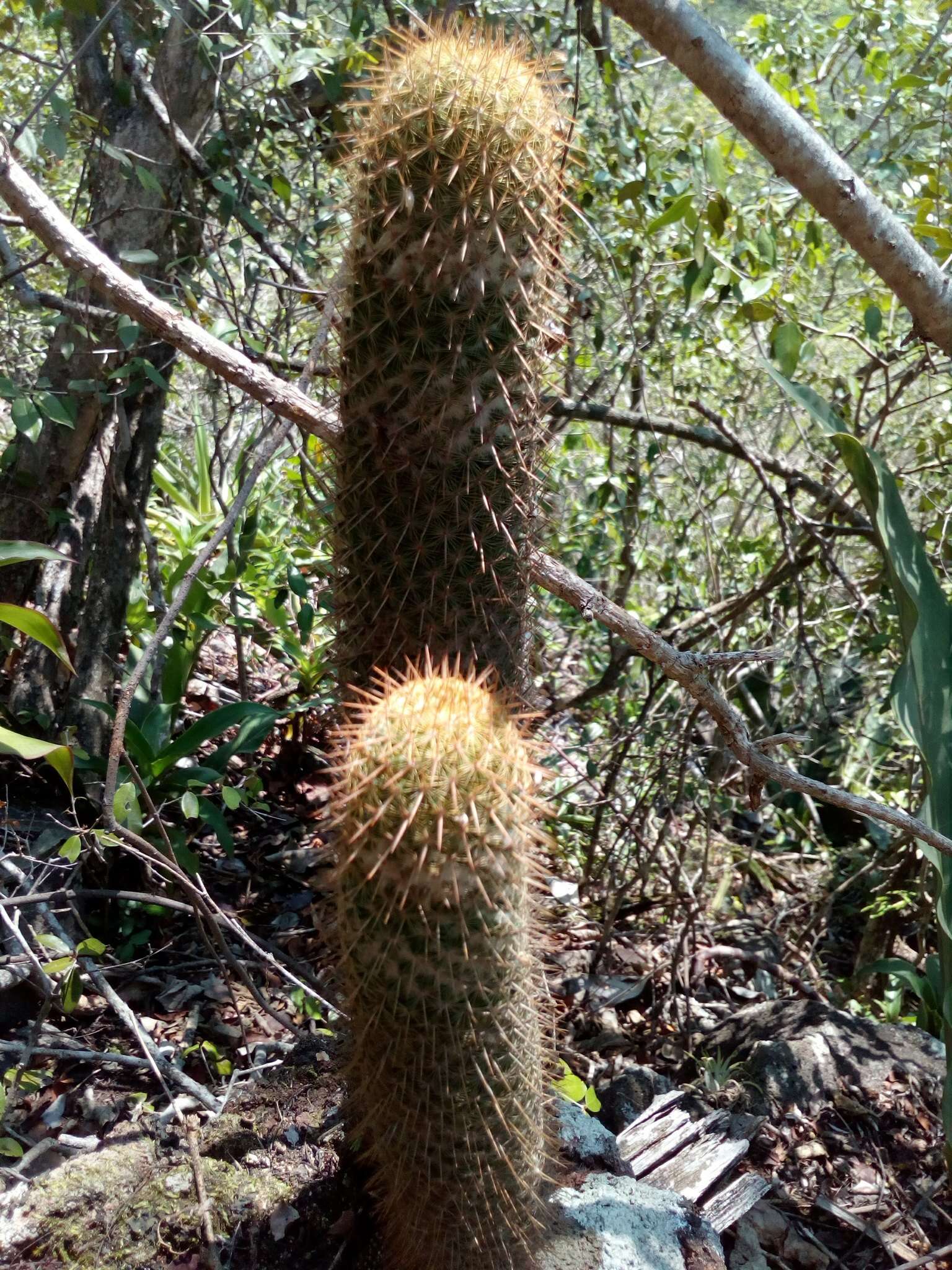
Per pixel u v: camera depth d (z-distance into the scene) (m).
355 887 1.27
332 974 1.96
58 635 1.71
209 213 2.96
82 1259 1.78
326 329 1.91
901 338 3.67
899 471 3.52
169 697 3.09
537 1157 1.49
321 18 2.92
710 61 1.64
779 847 4.29
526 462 1.47
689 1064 2.94
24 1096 2.16
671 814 3.25
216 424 3.57
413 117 1.29
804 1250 2.28
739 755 1.79
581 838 3.72
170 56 2.84
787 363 2.60
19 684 2.94
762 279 2.86
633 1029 3.10
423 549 1.43
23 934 2.31
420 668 1.49
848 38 3.43
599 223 3.22
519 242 1.34
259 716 2.96
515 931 1.29
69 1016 2.42
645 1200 1.91
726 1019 3.09
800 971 3.52
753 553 4.07
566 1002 3.13
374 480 1.43
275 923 2.93
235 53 2.65
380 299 1.36
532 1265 1.59
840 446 2.31
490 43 1.39
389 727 1.23
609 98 3.15
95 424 2.94
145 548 3.29
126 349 2.50
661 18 1.61
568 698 4.06
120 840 2.17
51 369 2.94
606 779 3.48
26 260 2.95
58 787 2.87
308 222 3.21
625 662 3.61
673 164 3.59
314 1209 1.87
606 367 3.58
